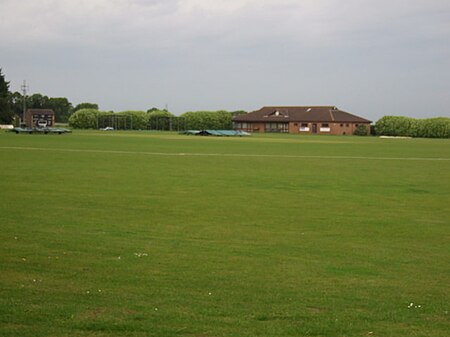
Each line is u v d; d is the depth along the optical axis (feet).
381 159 165.99
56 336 27.76
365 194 85.15
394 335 28.81
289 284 37.42
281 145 248.11
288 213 66.90
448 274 40.73
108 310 31.42
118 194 79.82
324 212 68.08
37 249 45.70
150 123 561.02
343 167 134.21
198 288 36.09
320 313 31.81
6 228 53.98
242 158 158.61
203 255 45.16
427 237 54.08
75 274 38.65
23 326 28.86
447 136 485.15
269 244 49.96
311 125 571.28
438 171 126.72
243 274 39.70
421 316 31.63
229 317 30.83
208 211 67.26
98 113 549.95
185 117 572.92
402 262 44.09
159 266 41.37
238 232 55.21
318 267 42.04
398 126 515.50
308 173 116.88
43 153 161.89
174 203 72.74
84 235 51.83
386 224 60.75
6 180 93.81
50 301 32.73
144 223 58.90
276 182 98.84
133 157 153.58
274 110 607.37
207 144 243.19
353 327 29.73
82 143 225.35
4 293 34.01
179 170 117.80
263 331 28.96
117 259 43.11
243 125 601.62
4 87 537.24
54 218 60.13
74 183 91.45
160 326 29.30
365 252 47.37
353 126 568.41
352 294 35.45
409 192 88.22
